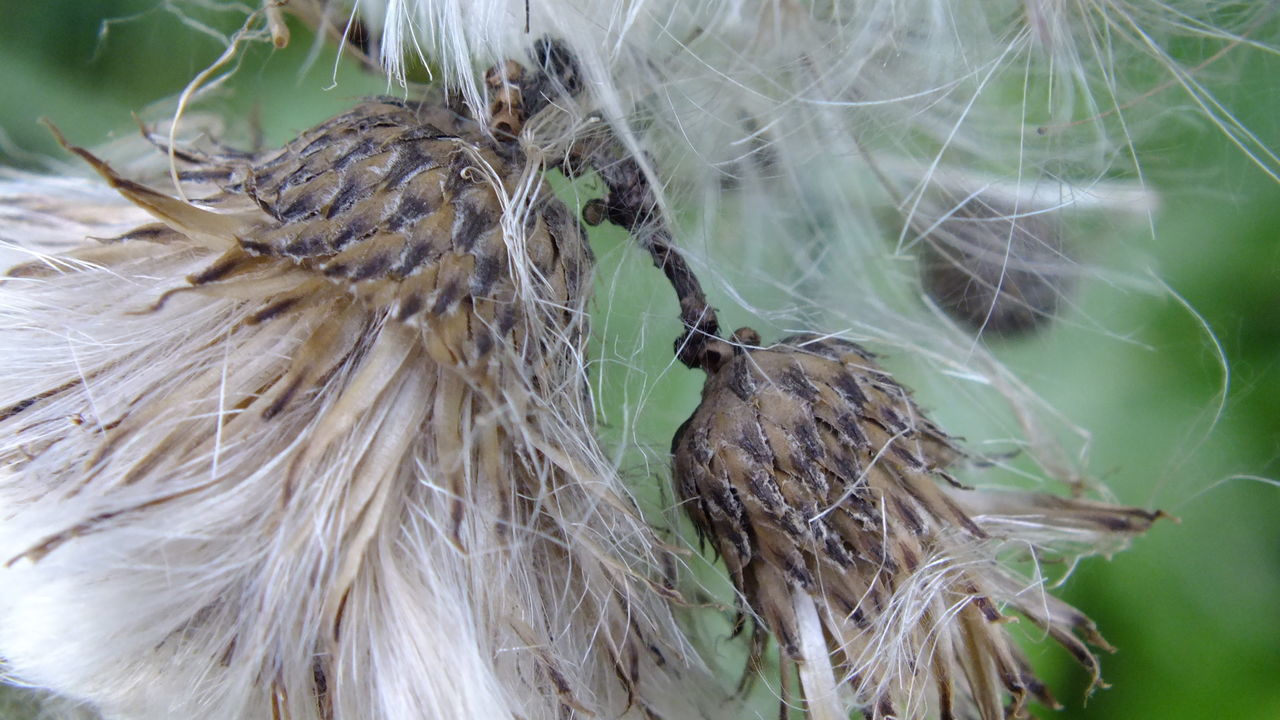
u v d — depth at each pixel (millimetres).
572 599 68
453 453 65
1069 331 83
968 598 68
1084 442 84
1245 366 83
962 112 80
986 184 80
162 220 65
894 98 78
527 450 67
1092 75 81
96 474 64
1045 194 81
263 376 65
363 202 66
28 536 64
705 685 72
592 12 73
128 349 67
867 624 67
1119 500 84
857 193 80
